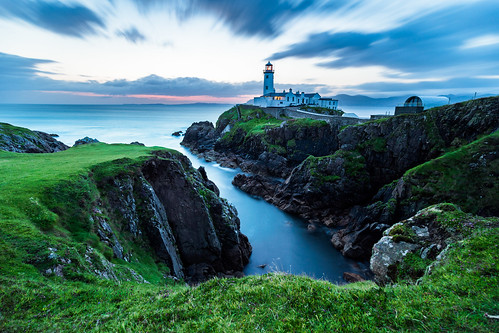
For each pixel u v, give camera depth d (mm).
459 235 9812
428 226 11547
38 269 10109
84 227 15648
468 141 36125
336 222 42250
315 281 8469
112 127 169625
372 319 5375
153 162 26531
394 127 44000
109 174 21469
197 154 94188
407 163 41938
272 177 64625
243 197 53531
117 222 19578
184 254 25938
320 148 62812
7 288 8297
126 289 10500
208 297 7793
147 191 23266
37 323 7273
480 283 5973
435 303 5578
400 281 9570
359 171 45406
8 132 40000
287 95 109875
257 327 5723
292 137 68625
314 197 45875
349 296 6453
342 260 32031
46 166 21516
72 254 11641
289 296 6922
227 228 28969
